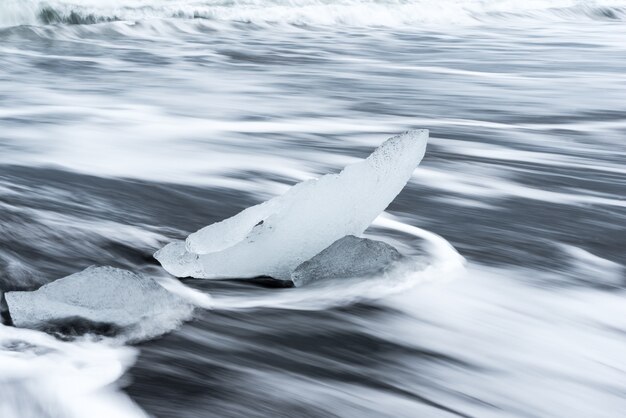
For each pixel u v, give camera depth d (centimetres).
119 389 243
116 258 367
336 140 723
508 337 307
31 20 1498
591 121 862
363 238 348
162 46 1409
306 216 338
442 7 2131
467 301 336
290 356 277
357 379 266
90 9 1580
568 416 255
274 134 740
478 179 584
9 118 771
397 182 350
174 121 789
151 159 611
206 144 683
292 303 320
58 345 259
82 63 1193
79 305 272
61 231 390
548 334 313
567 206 523
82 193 488
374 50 1488
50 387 238
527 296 350
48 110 827
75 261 357
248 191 532
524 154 685
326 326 301
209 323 295
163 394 244
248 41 1537
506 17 2238
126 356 262
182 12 1702
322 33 1723
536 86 1101
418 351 290
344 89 1038
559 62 1364
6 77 1048
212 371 261
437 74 1198
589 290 364
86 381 243
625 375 284
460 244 424
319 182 341
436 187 552
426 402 255
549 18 2305
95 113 816
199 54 1340
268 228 338
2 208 418
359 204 346
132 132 721
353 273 337
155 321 280
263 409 242
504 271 381
